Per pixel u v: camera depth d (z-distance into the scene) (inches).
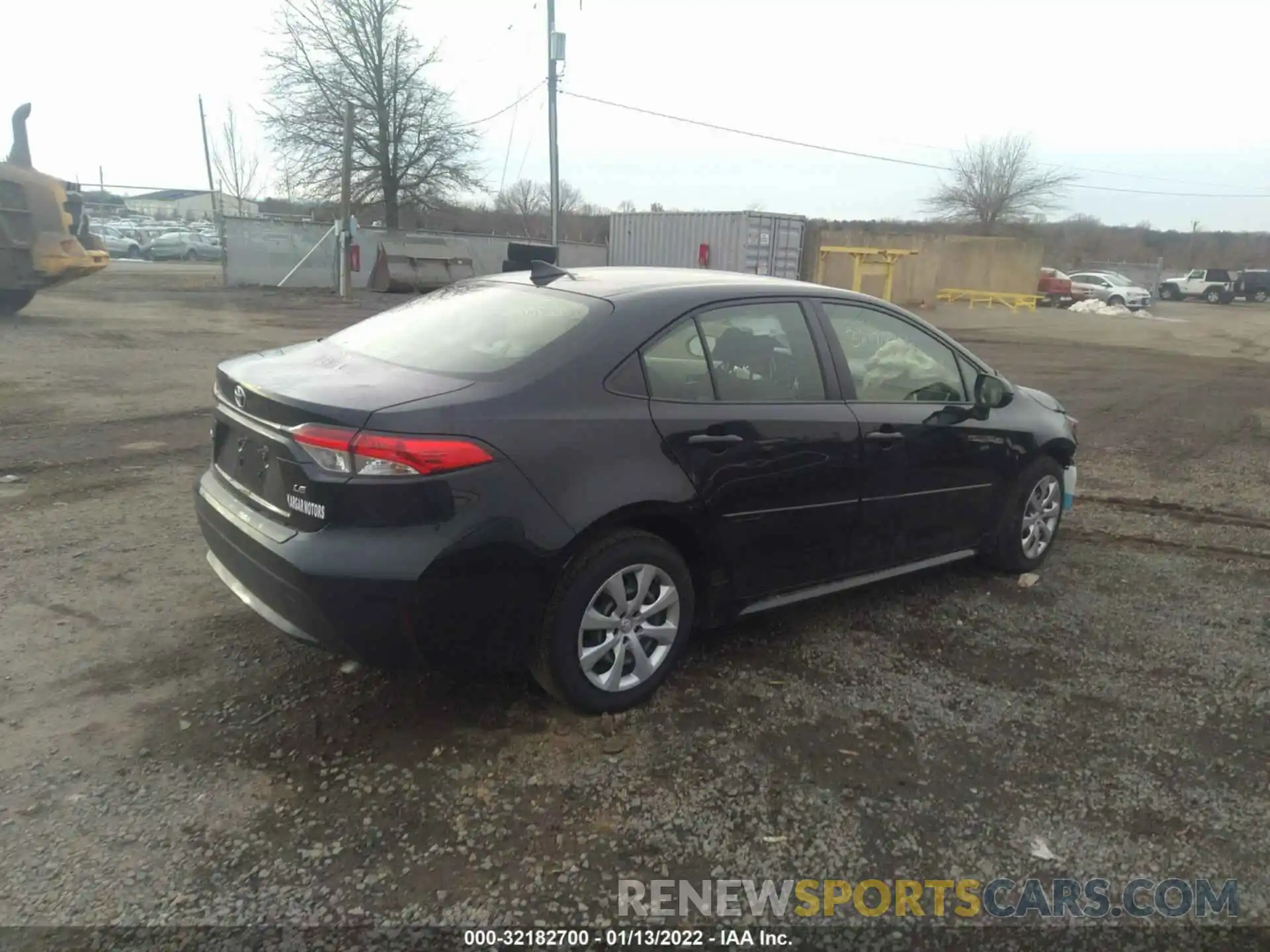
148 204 2982.3
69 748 124.6
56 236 600.1
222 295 974.4
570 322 139.4
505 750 128.3
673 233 1237.1
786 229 1213.1
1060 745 136.3
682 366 142.7
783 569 157.3
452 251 1186.0
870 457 163.6
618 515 131.3
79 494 238.1
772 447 148.5
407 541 117.0
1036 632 176.6
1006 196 2591.0
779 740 134.3
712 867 107.7
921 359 181.9
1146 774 129.7
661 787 121.8
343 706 137.9
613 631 136.8
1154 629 180.5
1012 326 1121.4
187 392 388.2
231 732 130.1
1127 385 571.8
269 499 128.0
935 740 136.1
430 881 103.2
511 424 123.3
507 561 122.0
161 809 113.1
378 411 117.6
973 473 186.1
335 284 1117.7
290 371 137.1
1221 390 565.3
